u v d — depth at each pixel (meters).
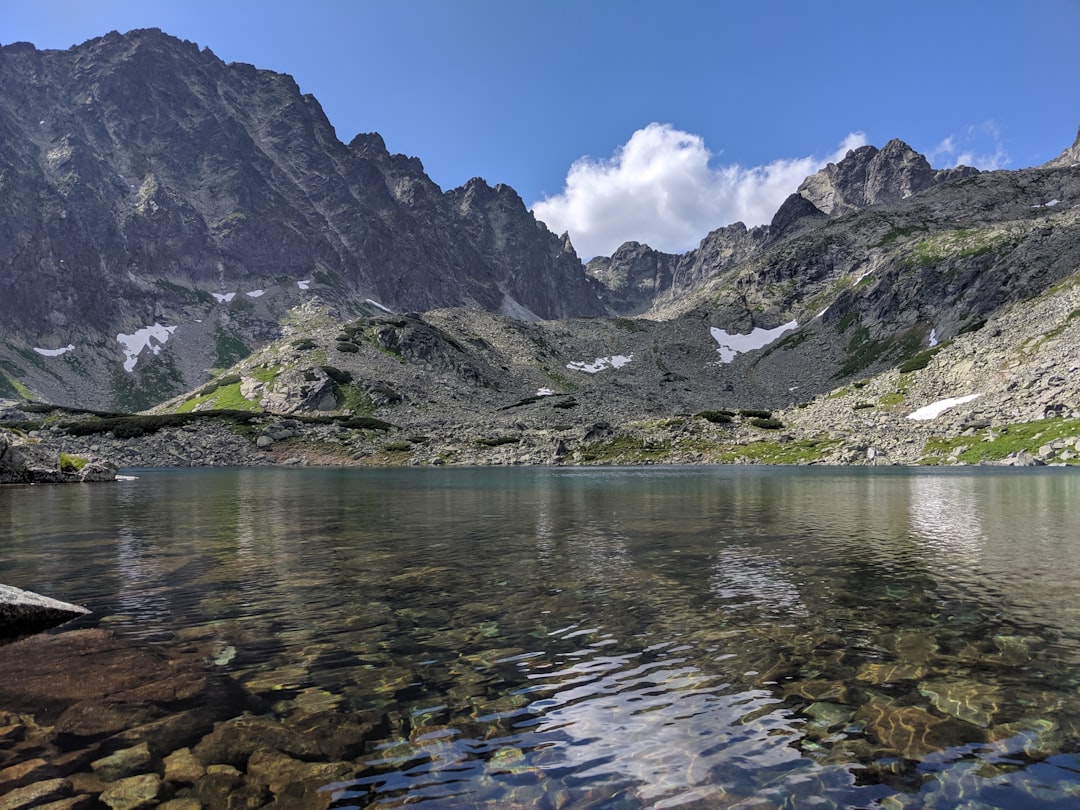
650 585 17.03
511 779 7.17
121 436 137.12
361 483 69.44
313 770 7.38
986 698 9.34
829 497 47.22
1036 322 149.25
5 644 12.09
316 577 18.25
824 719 8.70
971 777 7.16
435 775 7.27
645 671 10.60
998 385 130.88
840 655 11.27
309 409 179.75
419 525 31.09
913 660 10.98
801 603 14.99
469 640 12.30
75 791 6.85
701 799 6.73
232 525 31.27
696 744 8.02
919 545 23.86
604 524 31.05
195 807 6.54
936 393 142.12
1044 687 9.72
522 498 47.72
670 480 71.06
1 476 67.94
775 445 126.62
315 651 11.66
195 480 76.94
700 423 144.50
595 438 136.75
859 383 172.12
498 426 158.00
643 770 7.36
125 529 29.66
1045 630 12.63
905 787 6.97
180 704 9.20
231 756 7.68
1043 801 6.64
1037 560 20.56
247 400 191.88
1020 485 59.41
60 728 8.41
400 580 17.80
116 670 10.61
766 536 26.48
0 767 7.36
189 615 14.14
